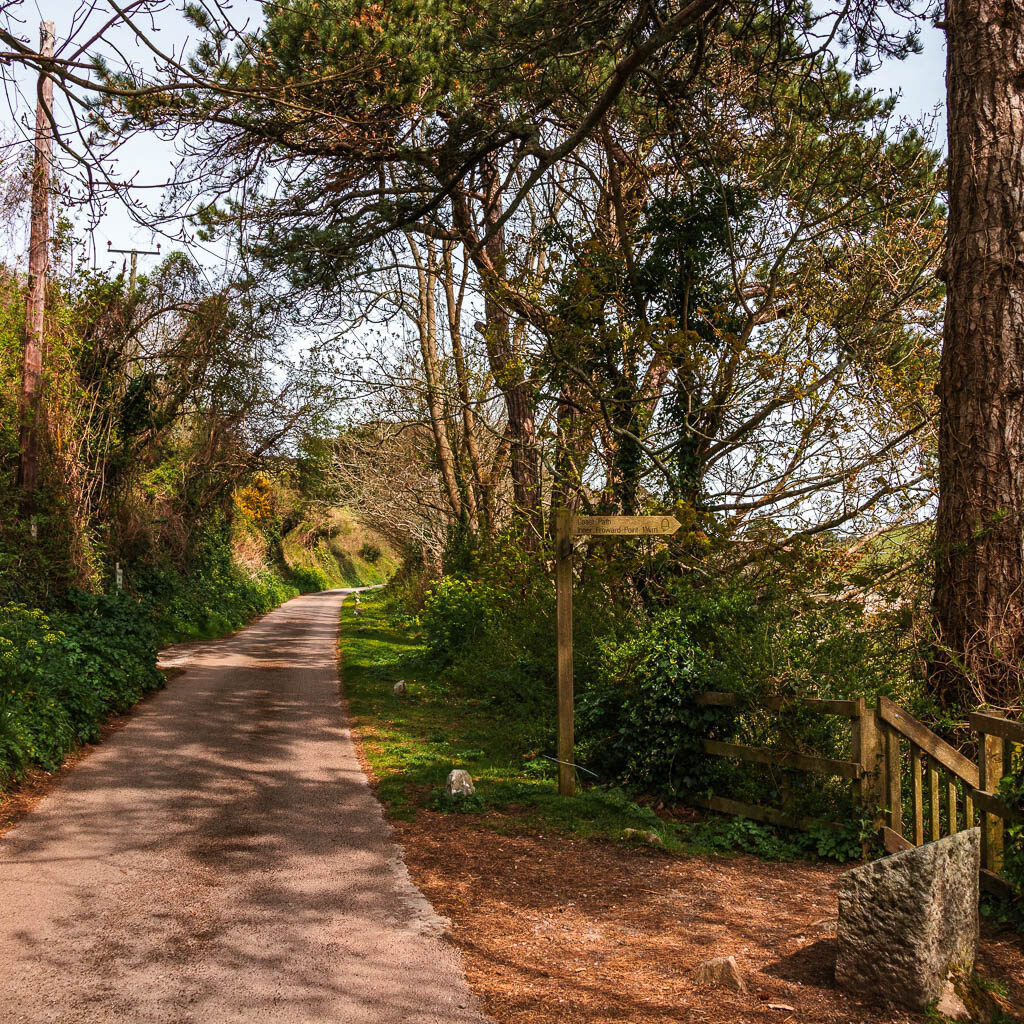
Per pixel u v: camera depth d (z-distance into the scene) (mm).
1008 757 5465
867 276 11844
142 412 20422
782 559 9039
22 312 17531
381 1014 3893
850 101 11680
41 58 4180
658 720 7812
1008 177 6531
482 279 12078
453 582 17312
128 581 20969
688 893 5668
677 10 10562
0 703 8227
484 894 5586
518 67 10531
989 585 6441
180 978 4238
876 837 6148
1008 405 6496
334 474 27859
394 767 9188
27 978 4195
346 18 8070
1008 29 6598
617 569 10086
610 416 11219
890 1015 3863
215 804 7578
